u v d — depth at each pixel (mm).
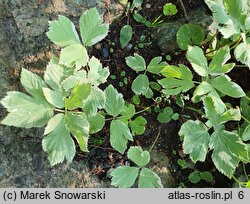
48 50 290
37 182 282
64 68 263
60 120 256
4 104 245
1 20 285
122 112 289
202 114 305
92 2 303
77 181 291
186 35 301
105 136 302
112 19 307
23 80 252
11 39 285
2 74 281
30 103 251
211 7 266
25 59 286
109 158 300
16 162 280
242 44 271
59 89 258
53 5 294
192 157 279
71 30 262
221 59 273
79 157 295
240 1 265
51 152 253
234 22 267
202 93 269
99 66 274
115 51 307
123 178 278
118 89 306
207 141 281
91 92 268
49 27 263
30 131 285
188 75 277
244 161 289
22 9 288
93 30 267
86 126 256
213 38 306
